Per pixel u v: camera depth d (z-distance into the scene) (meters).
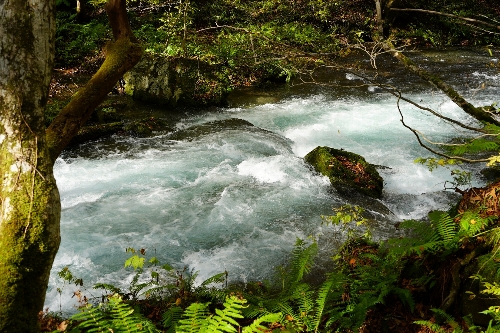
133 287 5.29
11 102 2.78
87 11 17.59
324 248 6.29
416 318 3.91
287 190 7.91
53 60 3.01
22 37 2.79
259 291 5.23
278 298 4.38
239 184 8.15
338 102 12.79
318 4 17.77
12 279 2.53
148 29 14.88
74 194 7.78
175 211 7.27
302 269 4.66
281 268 5.37
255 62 5.66
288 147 9.84
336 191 7.89
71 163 8.95
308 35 14.84
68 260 5.98
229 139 10.11
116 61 3.62
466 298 3.66
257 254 6.19
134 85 12.41
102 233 6.64
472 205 4.68
